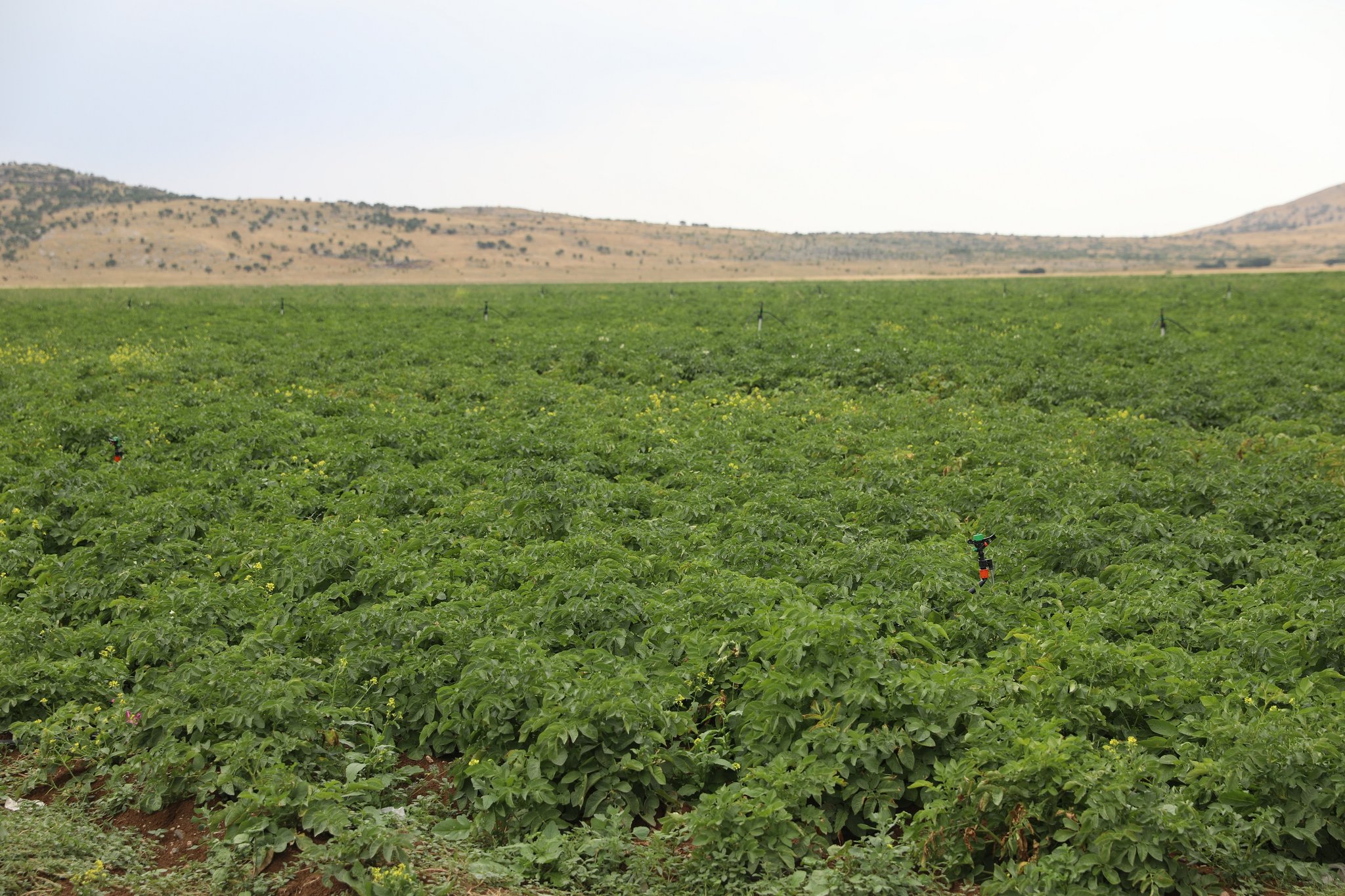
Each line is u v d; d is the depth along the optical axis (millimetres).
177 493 13891
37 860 6414
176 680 8203
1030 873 6270
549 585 10281
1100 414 21375
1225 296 43594
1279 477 13969
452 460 16312
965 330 32906
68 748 7871
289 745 7430
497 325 37562
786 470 15891
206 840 6957
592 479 14430
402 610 9797
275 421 18891
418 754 8328
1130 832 6262
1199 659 8453
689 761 7656
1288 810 6691
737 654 9039
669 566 11180
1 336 33500
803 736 7543
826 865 6664
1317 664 8602
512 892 6395
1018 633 8742
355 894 6289
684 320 38719
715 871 6531
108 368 26156
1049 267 142000
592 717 7488
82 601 10555
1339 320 34906
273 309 45125
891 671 7926
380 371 26344
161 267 126375
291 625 9914
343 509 13961
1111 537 11953
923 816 6734
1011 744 7039
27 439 17203
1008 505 13617
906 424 19641
